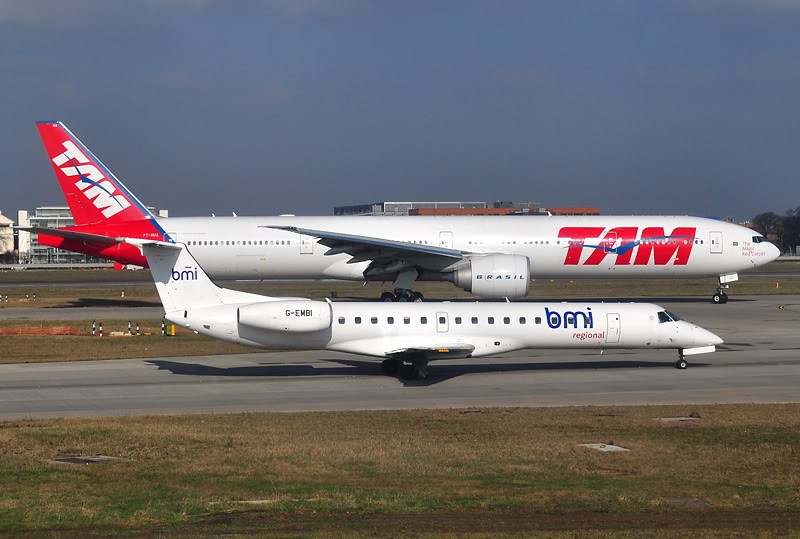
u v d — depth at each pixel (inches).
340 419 2780.5
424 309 3693.4
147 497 1818.4
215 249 6063.0
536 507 1769.2
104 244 5925.2
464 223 6141.7
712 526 1648.6
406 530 1589.6
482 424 2684.5
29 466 2098.9
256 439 2428.6
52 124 5876.0
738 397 3245.6
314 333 3604.8
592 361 4133.9
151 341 4699.8
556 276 6186.0
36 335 4911.4
